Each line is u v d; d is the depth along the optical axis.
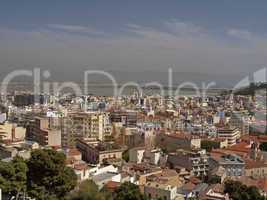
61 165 94.50
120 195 90.88
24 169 91.38
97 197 43.69
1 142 185.25
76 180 97.50
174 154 178.88
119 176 125.44
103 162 175.38
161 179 132.88
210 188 124.50
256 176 160.75
